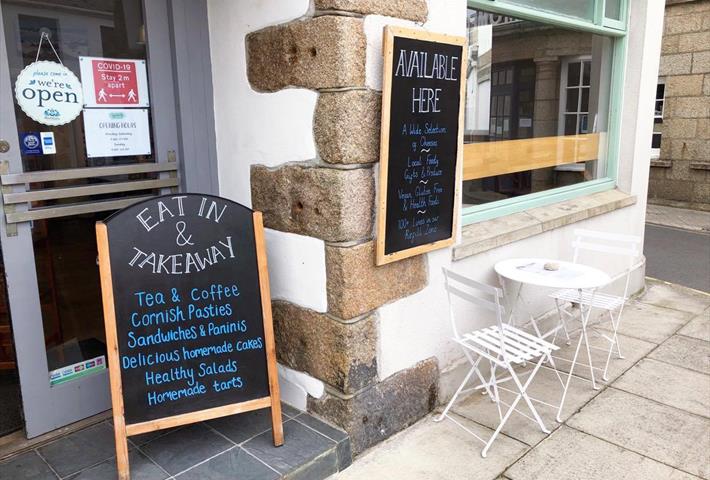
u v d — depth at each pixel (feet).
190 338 8.39
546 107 14.61
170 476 8.23
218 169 10.96
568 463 9.32
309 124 9.01
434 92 9.62
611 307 12.17
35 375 9.22
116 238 7.91
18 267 8.93
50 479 8.24
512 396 11.56
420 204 9.83
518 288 13.14
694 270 21.97
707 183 33.94
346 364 9.18
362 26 8.53
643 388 11.90
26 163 8.93
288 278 9.89
